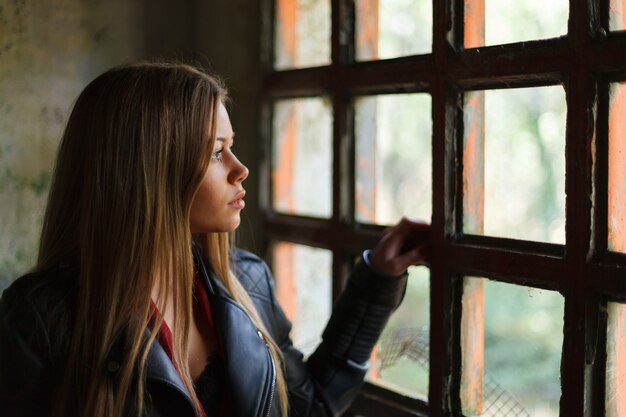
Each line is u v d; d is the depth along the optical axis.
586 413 0.86
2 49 1.23
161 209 0.94
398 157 3.56
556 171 3.60
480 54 0.96
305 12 1.40
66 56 1.30
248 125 1.40
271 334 1.15
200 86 0.96
